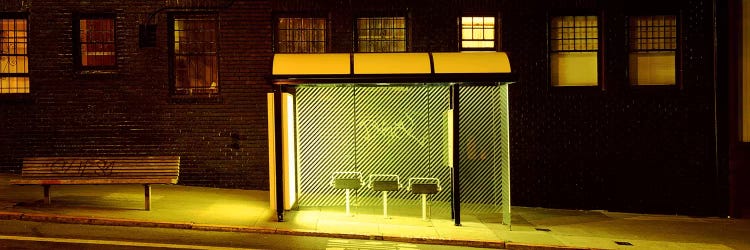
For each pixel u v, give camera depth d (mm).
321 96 14500
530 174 14898
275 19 15062
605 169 14828
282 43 15078
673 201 14742
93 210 11336
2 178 14305
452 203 12469
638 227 12617
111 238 9625
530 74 14844
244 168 14898
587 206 14836
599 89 14836
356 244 10188
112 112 14820
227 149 14898
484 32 15102
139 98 14836
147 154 14844
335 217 12133
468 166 14906
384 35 15109
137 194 13375
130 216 11055
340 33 14914
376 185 12109
